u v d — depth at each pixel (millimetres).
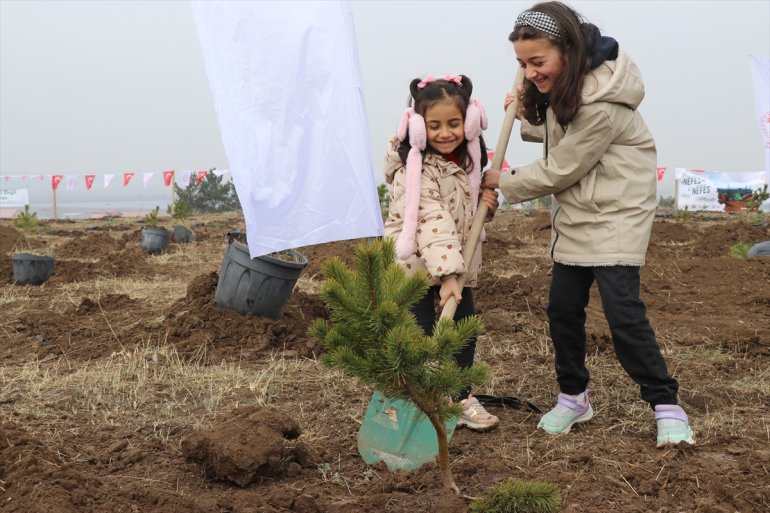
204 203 28641
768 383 4414
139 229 18812
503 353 5008
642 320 3264
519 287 7102
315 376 4473
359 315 2422
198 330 5445
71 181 26938
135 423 3666
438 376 2441
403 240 3154
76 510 2455
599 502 2697
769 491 2795
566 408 3545
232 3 3398
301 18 3398
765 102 14586
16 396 4129
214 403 3980
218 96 3408
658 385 3307
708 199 27781
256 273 5562
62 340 5535
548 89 3197
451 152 3350
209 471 2955
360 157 3416
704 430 3520
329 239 3408
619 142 3252
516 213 22625
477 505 2525
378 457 3104
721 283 8312
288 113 3396
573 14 3088
